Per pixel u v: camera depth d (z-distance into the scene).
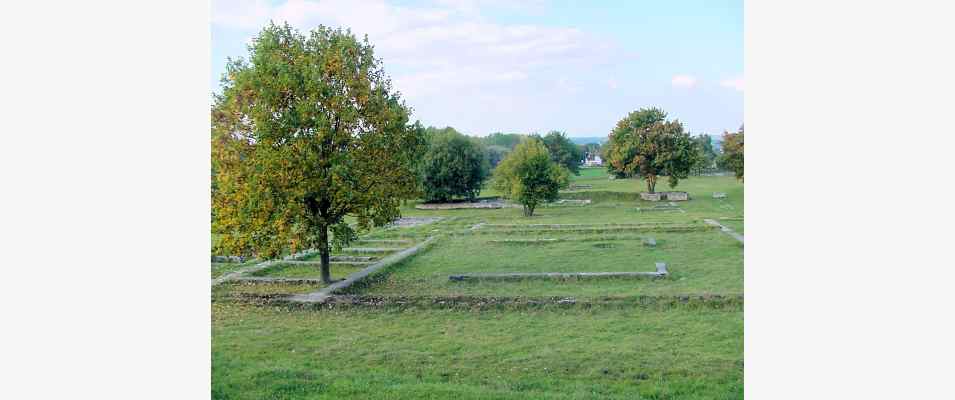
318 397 10.14
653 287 18.75
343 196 18.16
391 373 11.69
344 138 18.25
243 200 17.56
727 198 56.25
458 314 16.17
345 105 18.28
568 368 11.82
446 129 60.50
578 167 90.62
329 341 13.95
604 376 11.35
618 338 13.74
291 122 17.44
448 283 20.28
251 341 13.98
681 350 12.77
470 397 10.05
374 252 27.83
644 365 11.86
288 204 17.67
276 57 18.02
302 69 17.75
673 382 10.89
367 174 19.08
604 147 64.50
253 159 17.52
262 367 11.71
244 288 19.53
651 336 13.83
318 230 19.36
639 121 59.28
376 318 15.94
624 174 65.00
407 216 48.75
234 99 17.53
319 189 18.02
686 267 22.08
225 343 13.80
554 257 25.41
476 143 61.03
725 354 12.44
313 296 18.00
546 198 46.09
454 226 39.03
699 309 15.91
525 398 9.97
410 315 16.17
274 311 16.72
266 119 17.33
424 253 27.42
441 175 56.97
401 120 19.39
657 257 24.53
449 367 12.05
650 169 58.81
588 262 23.92
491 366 12.05
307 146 17.42
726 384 10.74
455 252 27.59
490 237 32.59
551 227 35.97
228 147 17.88
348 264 24.30
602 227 34.78
